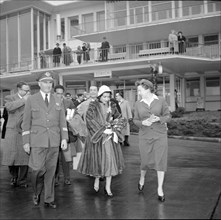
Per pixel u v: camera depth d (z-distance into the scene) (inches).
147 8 1014.4
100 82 1094.4
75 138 234.7
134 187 233.6
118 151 213.3
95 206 188.7
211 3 924.6
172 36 804.6
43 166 185.8
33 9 1115.9
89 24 1127.6
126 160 350.9
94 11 1130.7
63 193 220.2
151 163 204.1
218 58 832.9
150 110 207.3
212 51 907.4
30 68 1090.7
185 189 226.7
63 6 1156.5
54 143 188.1
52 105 191.0
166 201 196.4
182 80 1023.6
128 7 1042.7
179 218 164.9
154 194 213.5
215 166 316.8
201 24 918.4
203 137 561.9
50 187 188.7
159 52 831.1
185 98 1034.1
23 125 189.2
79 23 1157.1
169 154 394.0
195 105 1021.8
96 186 221.3
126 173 284.0
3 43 1179.9
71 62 947.3
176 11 966.4
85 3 1129.4
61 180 260.2
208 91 1011.9
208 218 164.6
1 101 1205.1
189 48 887.1
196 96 1023.6
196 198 203.0
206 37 987.3
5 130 249.8
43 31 1163.9
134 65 864.9
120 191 222.7
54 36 1185.4
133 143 497.0
